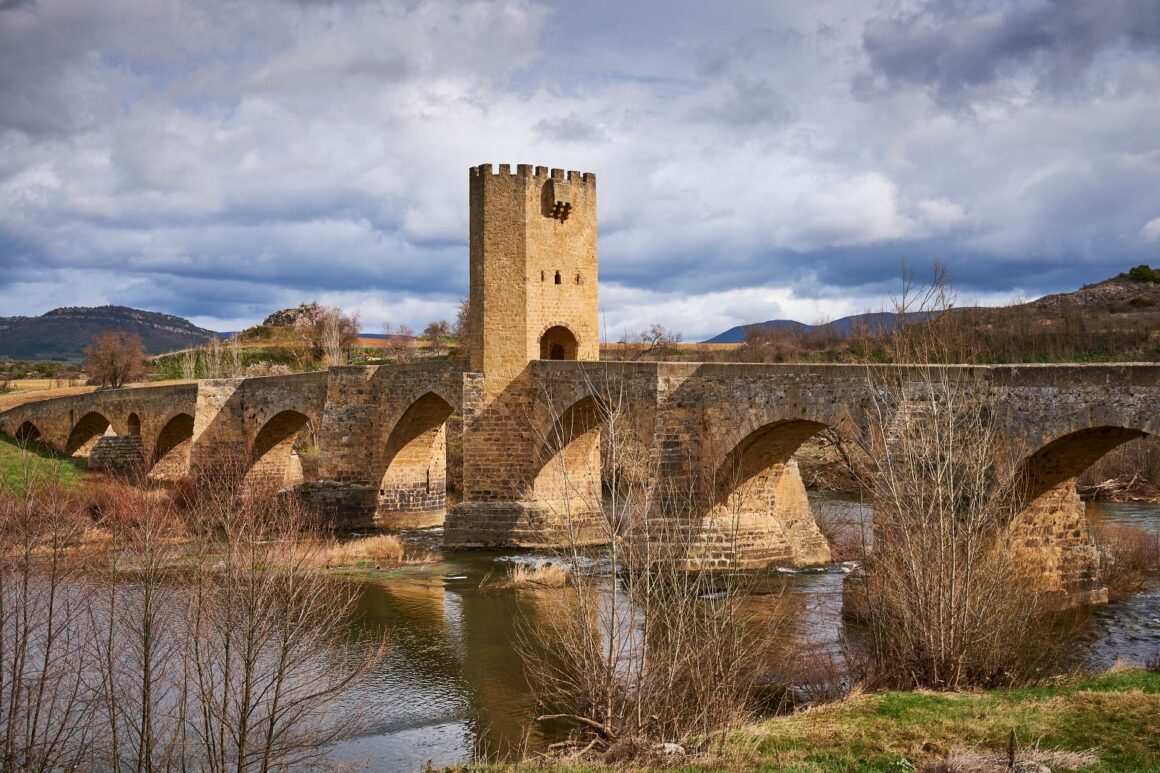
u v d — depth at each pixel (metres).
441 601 44.00
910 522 29.38
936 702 23.91
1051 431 32.50
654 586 28.89
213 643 25.16
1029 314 103.94
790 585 43.94
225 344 151.25
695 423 47.50
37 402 100.88
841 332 105.38
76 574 30.91
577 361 55.03
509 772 21.73
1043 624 33.78
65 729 25.00
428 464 72.31
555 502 58.28
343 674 29.42
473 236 60.22
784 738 21.89
